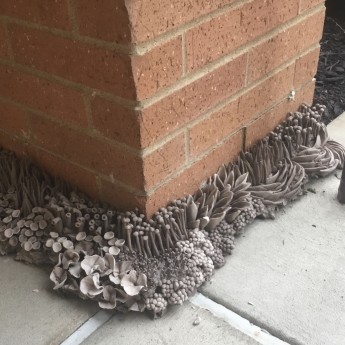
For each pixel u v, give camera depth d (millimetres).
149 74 1213
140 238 1376
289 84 1738
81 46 1238
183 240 1419
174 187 1454
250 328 1270
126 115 1261
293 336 1242
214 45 1351
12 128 1616
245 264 1443
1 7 1351
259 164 1602
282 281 1386
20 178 1588
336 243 1499
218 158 1571
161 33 1191
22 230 1467
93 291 1288
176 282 1312
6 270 1455
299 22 1635
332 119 2105
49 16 1257
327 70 2445
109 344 1248
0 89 1548
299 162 1707
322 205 1649
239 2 1362
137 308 1292
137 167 1332
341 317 1281
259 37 1497
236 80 1487
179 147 1402
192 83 1339
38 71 1392
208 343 1239
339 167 1798
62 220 1436
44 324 1298
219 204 1513
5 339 1265
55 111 1434
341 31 2826
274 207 1613
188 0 1217
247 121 1618
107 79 1238
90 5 1157
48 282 1412
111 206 1491
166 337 1259
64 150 1501
